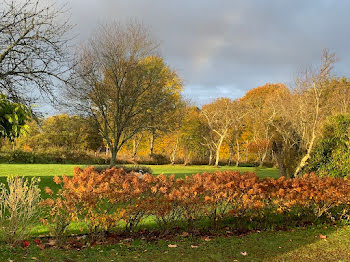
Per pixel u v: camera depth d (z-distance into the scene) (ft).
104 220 16.90
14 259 13.37
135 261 13.99
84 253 14.85
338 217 24.91
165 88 67.97
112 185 18.42
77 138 109.50
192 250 15.92
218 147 125.70
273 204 22.41
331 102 66.23
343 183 23.75
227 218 21.42
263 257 15.25
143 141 133.49
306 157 35.35
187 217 19.51
